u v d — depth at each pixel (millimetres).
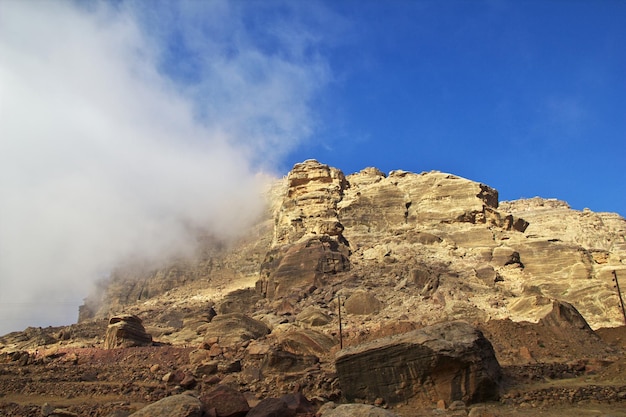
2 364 43219
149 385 33188
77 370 39562
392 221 80875
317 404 25156
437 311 54156
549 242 70000
